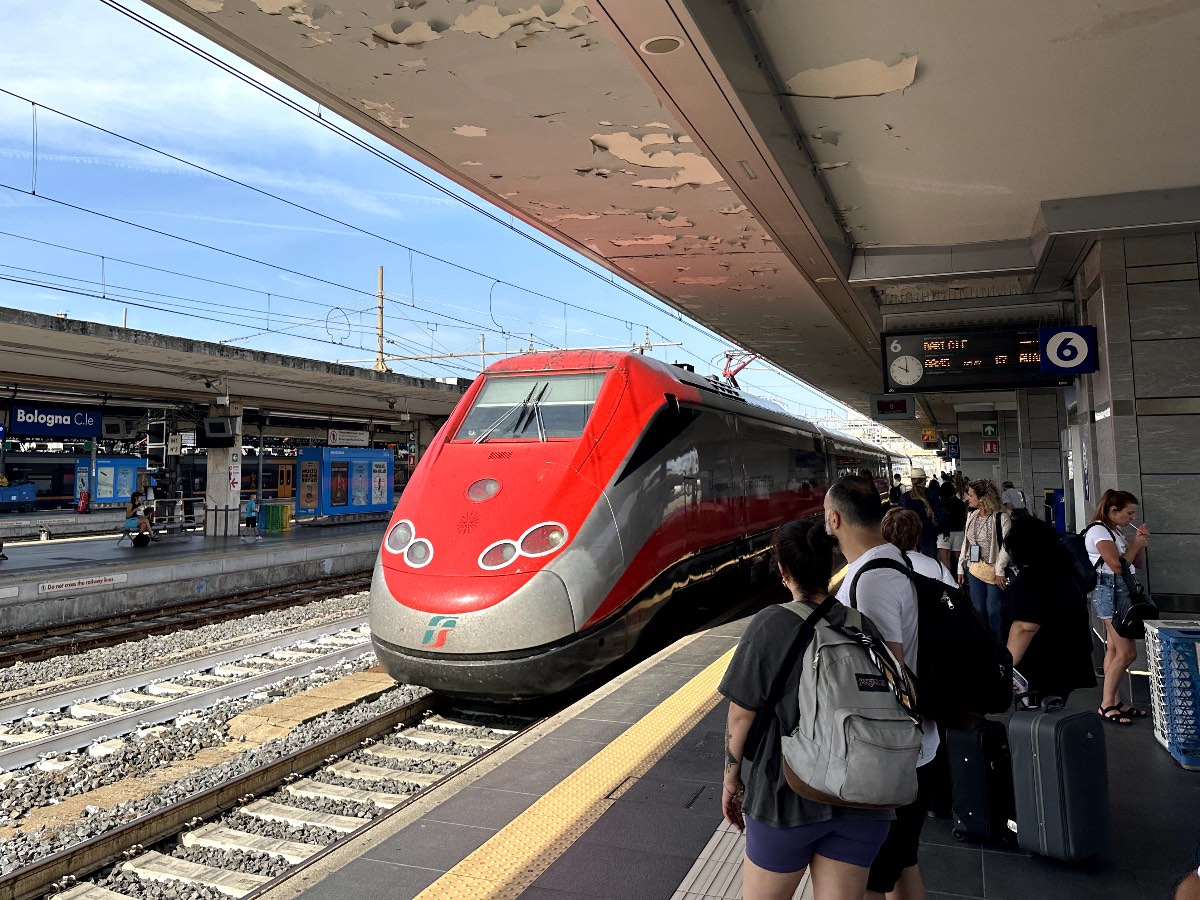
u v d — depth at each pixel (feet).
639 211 22.76
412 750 20.97
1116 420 20.77
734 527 32.73
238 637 35.47
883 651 7.08
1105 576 16.33
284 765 19.13
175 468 80.12
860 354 46.80
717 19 12.34
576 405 25.95
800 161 17.93
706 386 32.65
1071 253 22.54
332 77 15.53
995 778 11.57
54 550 56.24
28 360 49.65
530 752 15.23
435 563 21.77
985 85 15.14
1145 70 14.53
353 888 10.57
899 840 7.98
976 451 77.92
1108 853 10.87
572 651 21.26
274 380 60.75
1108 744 15.19
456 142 18.43
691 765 14.42
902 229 23.89
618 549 23.32
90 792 18.66
